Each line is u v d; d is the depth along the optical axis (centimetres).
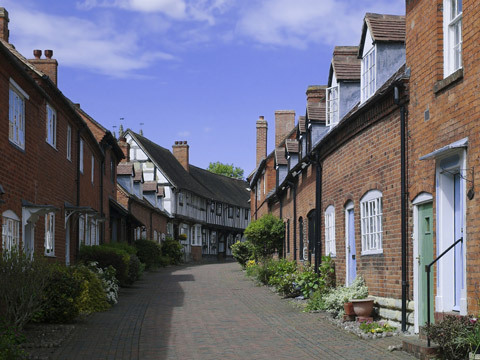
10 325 1010
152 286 2323
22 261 1046
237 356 928
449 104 883
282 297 1803
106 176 2802
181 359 911
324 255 1612
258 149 4341
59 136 1748
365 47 1405
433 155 872
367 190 1252
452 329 773
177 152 6056
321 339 1049
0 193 1090
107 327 1234
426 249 988
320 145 1630
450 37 925
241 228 6988
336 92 1741
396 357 852
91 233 2375
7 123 1205
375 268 1207
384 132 1159
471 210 812
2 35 1734
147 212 4275
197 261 5584
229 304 1661
